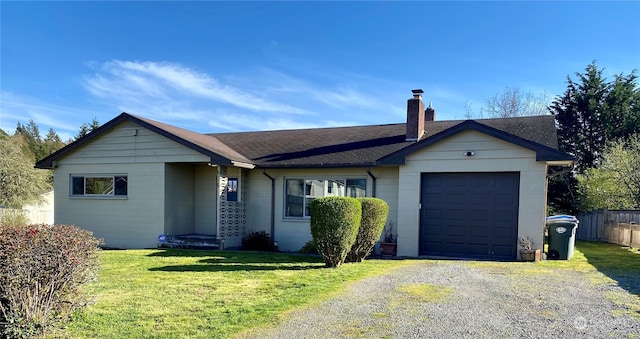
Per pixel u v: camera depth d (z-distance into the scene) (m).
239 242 14.32
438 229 11.88
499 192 11.30
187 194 15.08
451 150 11.61
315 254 12.41
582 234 18.53
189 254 11.85
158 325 5.16
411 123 14.19
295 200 14.20
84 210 14.99
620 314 5.66
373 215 10.29
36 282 4.66
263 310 5.79
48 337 4.69
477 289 7.12
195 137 14.95
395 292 6.86
